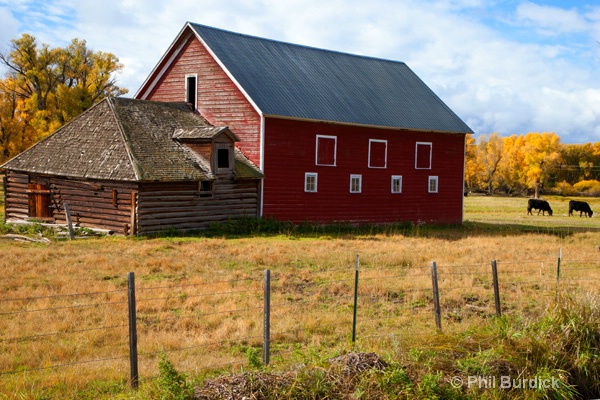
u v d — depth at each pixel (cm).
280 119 3369
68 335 1234
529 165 11356
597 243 3198
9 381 952
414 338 1092
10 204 3234
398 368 941
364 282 1825
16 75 6319
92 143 3078
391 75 4562
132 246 2464
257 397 845
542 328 1123
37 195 3127
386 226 3903
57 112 6206
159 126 3238
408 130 4028
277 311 1455
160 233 2841
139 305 1455
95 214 2933
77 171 2942
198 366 1044
